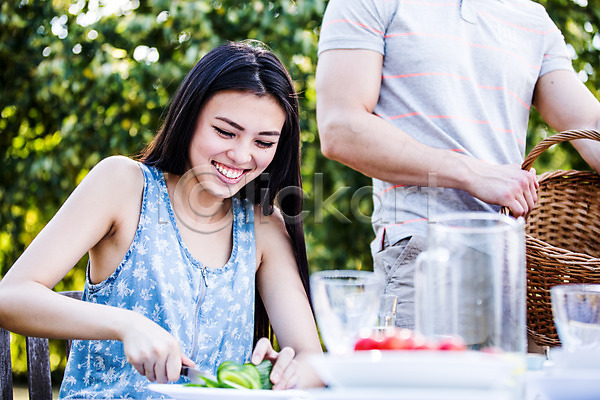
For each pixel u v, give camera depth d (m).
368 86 1.45
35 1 4.10
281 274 1.47
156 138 1.45
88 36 3.87
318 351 1.37
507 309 0.71
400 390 0.54
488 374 0.54
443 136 1.44
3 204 4.23
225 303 1.40
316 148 3.87
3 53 4.16
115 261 1.34
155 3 3.64
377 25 1.47
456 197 1.41
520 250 0.72
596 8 3.95
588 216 1.53
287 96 1.38
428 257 0.74
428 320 0.73
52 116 4.26
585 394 0.71
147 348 0.97
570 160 3.88
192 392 0.81
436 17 1.49
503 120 1.51
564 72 1.62
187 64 3.67
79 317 1.07
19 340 4.70
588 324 0.81
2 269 4.52
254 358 1.04
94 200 1.29
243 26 3.84
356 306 0.76
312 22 3.96
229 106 1.32
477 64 1.50
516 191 1.32
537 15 1.62
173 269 1.35
